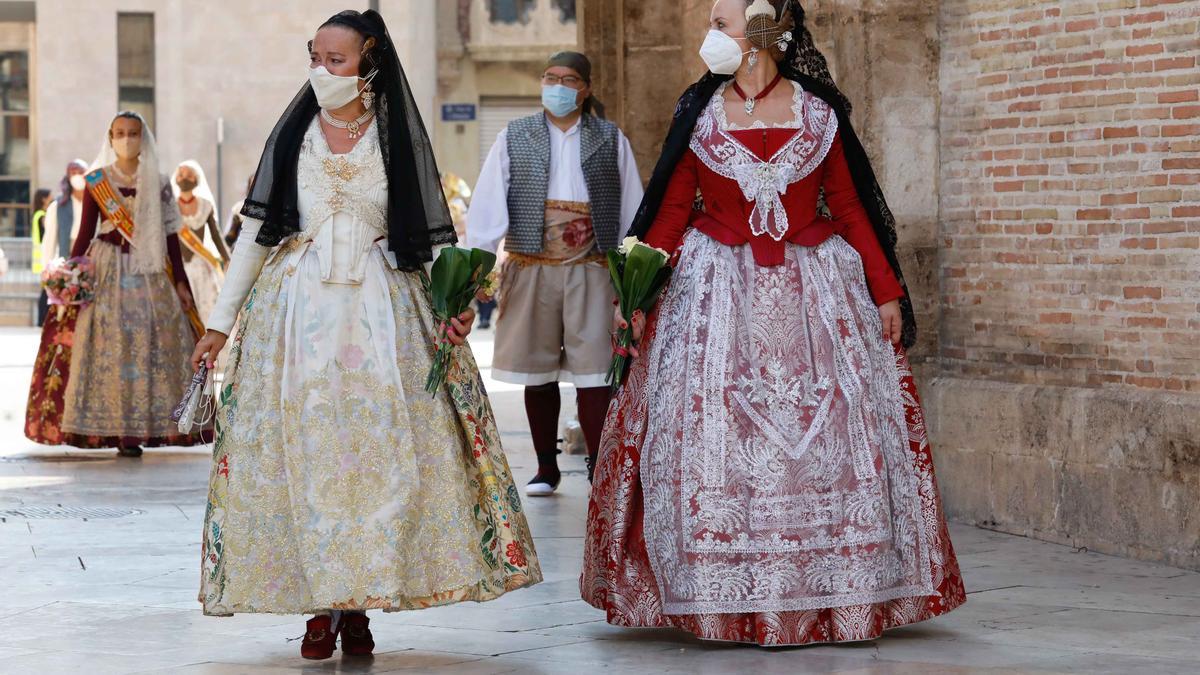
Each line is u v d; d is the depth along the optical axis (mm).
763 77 5934
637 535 5805
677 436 5715
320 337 5316
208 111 31812
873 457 5703
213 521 5312
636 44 11305
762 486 5629
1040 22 7855
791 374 5719
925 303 8516
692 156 5961
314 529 5203
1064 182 7754
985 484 8094
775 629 5578
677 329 5844
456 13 35500
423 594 5277
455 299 5371
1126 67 7406
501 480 5457
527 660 5500
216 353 5480
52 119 32031
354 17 5418
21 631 5926
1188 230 7141
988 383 8156
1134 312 7398
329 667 5395
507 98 36000
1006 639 5797
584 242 9055
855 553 5637
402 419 5305
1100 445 7422
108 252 10953
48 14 31875
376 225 5438
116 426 10891
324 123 5488
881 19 8461
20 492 9422
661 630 5969
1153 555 7184
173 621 6094
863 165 6016
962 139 8352
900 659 5492
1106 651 5617
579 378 9055
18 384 16609
